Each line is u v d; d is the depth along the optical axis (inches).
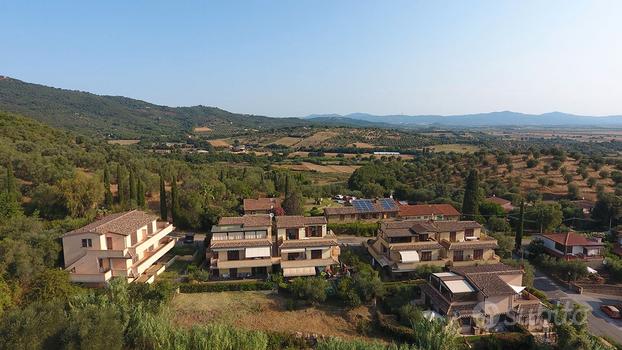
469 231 2763.3
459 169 5748.0
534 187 4896.7
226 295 2258.9
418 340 1771.7
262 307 2133.4
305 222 2659.9
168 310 1829.5
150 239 2503.7
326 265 2518.5
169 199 3996.1
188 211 3486.7
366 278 2282.2
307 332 1936.5
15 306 1712.6
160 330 1568.7
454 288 2018.9
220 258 2492.6
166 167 4968.0
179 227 3474.4
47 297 1838.1
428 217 3735.2
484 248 2618.1
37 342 1358.3
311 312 2127.2
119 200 3491.6
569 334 1747.0
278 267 2546.8
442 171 5807.1
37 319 1435.8
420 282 2389.3
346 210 3727.9
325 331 1983.3
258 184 5054.1
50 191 3189.0
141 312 1662.2
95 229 2185.0
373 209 3745.1
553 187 4837.6
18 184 3452.3
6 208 2817.4
